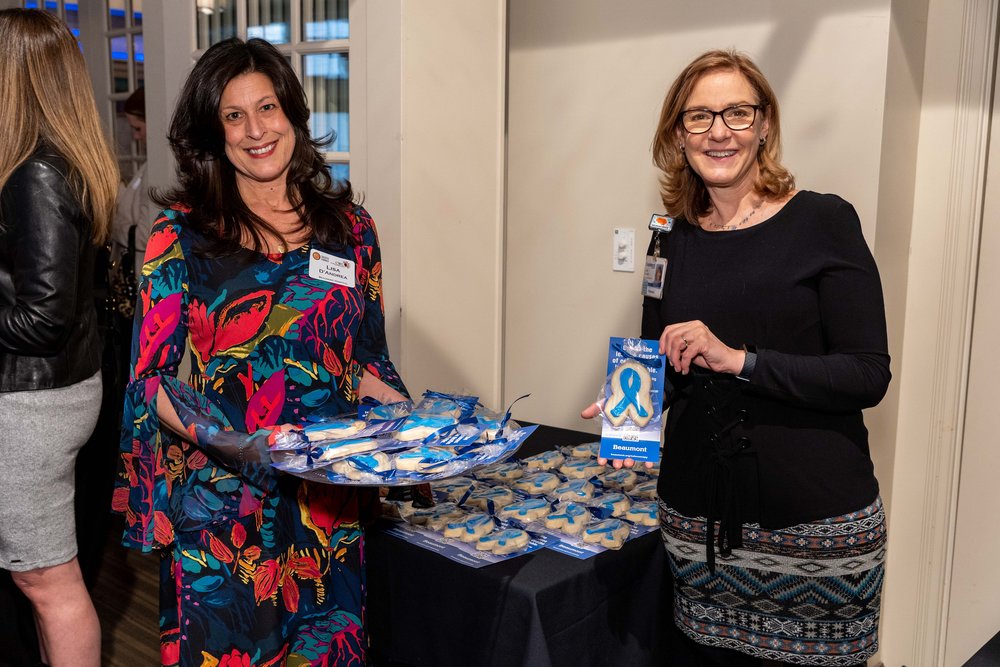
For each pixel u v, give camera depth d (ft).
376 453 4.66
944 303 7.45
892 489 7.94
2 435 5.64
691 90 4.95
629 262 8.57
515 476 6.64
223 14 9.59
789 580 4.95
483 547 5.38
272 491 4.96
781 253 4.83
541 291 9.33
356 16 8.28
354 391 5.56
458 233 8.79
